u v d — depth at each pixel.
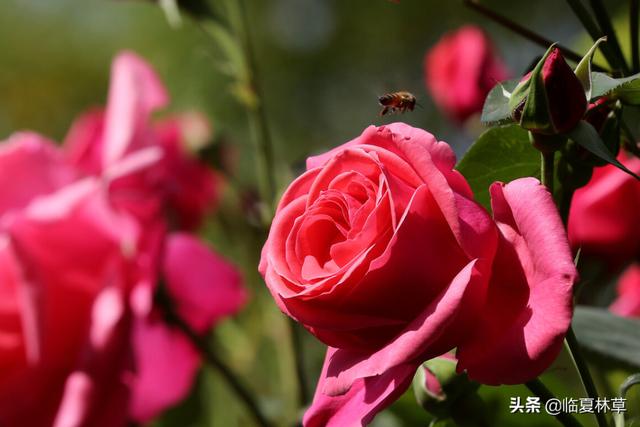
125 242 0.81
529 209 0.58
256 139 0.83
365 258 0.59
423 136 0.60
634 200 0.78
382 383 0.59
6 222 0.81
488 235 0.58
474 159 0.63
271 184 0.83
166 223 0.86
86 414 0.78
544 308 0.56
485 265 0.58
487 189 0.64
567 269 0.56
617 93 0.61
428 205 0.59
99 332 0.79
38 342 0.79
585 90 0.60
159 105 0.88
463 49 0.95
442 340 0.58
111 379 0.79
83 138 0.92
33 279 0.79
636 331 0.71
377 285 0.58
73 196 0.81
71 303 0.80
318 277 0.59
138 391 0.87
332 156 0.60
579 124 0.60
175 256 0.86
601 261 0.80
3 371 0.80
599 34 0.65
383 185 0.59
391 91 0.76
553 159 0.60
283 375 0.91
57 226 0.80
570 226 0.79
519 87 0.60
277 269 0.59
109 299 0.80
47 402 0.80
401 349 0.57
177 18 0.82
